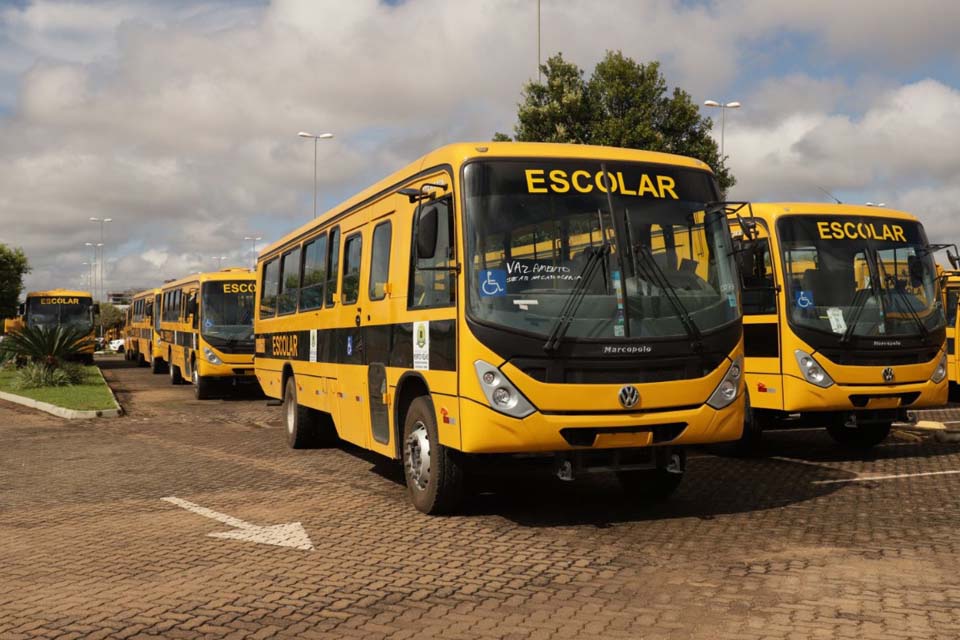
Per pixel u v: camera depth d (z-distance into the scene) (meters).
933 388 11.93
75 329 27.59
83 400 20.95
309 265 12.88
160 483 10.60
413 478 8.72
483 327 7.40
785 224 11.81
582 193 7.92
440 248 8.10
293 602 5.85
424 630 5.27
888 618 5.33
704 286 8.09
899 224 12.41
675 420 7.71
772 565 6.54
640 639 5.06
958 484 9.78
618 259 7.80
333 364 11.38
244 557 7.04
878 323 11.76
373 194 10.11
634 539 7.45
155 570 6.69
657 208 8.09
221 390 25.44
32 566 6.87
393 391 9.14
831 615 5.40
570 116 31.64
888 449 12.89
